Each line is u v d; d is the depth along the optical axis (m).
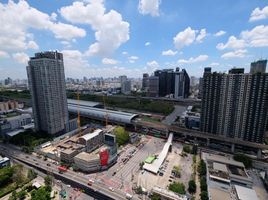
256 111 195.12
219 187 127.94
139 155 198.25
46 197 122.38
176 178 154.50
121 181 149.88
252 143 195.62
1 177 143.12
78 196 132.50
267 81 184.50
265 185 146.25
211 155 190.62
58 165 176.38
